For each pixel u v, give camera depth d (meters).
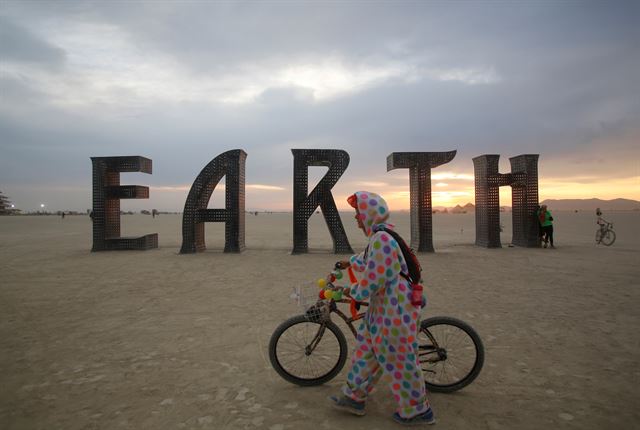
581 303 6.82
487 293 7.62
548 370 4.03
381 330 3.02
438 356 3.57
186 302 7.08
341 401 3.17
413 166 14.97
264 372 4.03
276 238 22.98
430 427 2.96
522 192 16.39
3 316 6.21
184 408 3.28
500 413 3.18
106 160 15.55
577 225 40.31
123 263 12.11
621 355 4.43
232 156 14.71
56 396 3.52
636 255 13.45
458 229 33.03
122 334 5.30
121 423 3.05
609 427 2.96
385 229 3.14
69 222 53.12
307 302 3.65
